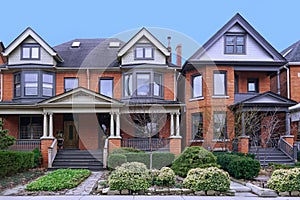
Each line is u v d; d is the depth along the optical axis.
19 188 11.16
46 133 18.70
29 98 19.89
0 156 12.34
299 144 18.62
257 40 20.30
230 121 18.59
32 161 16.47
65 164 17.34
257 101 18.45
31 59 20.14
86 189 10.66
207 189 9.94
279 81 22.03
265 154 16.83
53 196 9.47
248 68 19.94
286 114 18.66
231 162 13.09
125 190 9.99
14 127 20.39
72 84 20.64
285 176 10.02
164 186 10.59
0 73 20.52
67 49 22.77
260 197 9.59
